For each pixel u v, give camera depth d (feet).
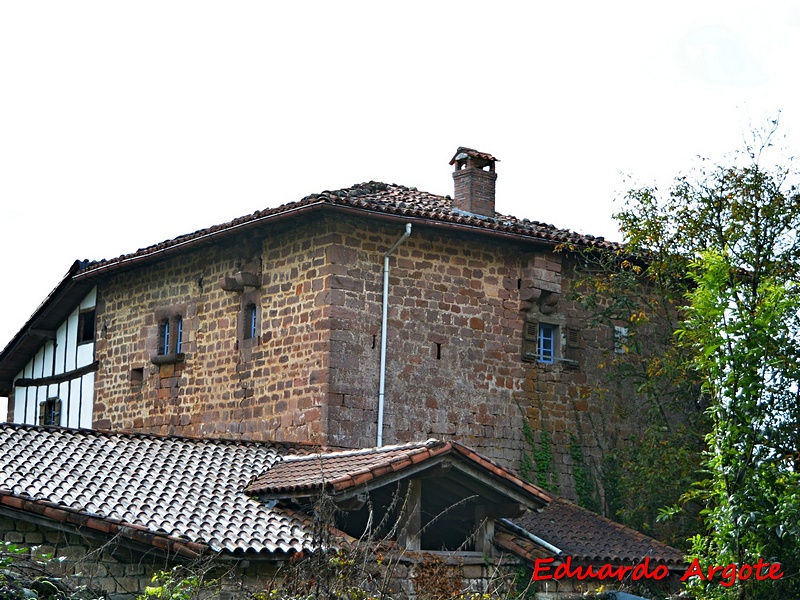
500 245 70.03
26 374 89.56
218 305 71.05
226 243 70.85
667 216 71.00
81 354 83.05
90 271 78.38
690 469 67.67
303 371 64.34
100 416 79.66
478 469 52.44
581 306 73.15
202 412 70.90
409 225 63.87
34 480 49.85
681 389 71.15
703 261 56.29
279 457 58.95
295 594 41.04
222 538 46.85
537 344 71.15
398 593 47.01
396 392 64.95
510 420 68.85
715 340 53.21
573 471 70.79
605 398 72.84
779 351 57.98
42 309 84.23
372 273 65.10
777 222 68.64
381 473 49.75
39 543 46.32
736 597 51.75
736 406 53.01
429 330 66.64
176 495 51.52
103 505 48.34
